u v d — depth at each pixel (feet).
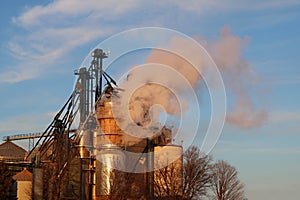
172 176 257.75
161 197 255.50
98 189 279.08
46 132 347.56
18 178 282.97
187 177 267.39
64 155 289.94
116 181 270.67
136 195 263.49
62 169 278.46
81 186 284.00
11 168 317.42
